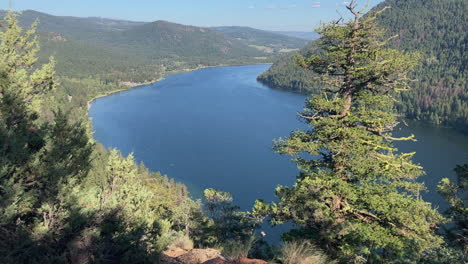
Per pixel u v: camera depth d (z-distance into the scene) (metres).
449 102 158.62
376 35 14.61
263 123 147.38
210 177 93.69
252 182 89.88
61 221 10.13
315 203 13.54
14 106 10.63
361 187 14.16
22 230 9.06
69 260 9.88
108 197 12.95
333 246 13.41
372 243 12.71
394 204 13.48
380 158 14.31
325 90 15.91
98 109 187.12
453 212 19.48
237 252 8.66
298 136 15.65
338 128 13.91
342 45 14.84
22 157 9.55
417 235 12.95
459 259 8.03
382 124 14.16
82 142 11.02
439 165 91.75
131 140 127.56
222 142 123.81
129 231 12.28
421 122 153.88
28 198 9.26
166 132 138.00
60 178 9.66
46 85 15.12
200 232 31.77
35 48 15.69
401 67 13.46
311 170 15.40
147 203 14.25
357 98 15.38
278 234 56.62
